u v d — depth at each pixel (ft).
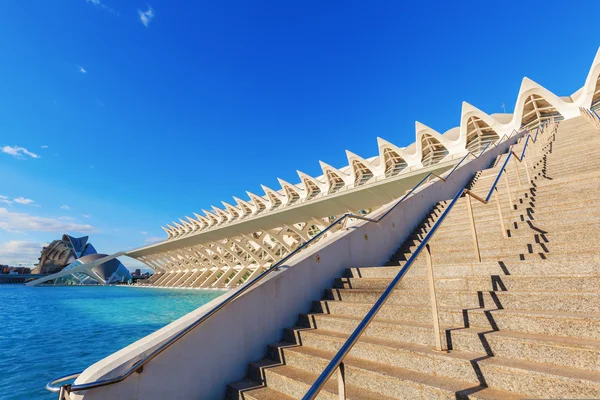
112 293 131.54
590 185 17.02
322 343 10.34
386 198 96.63
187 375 9.00
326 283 14.32
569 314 7.64
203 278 184.75
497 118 163.12
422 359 7.86
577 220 13.93
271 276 12.14
